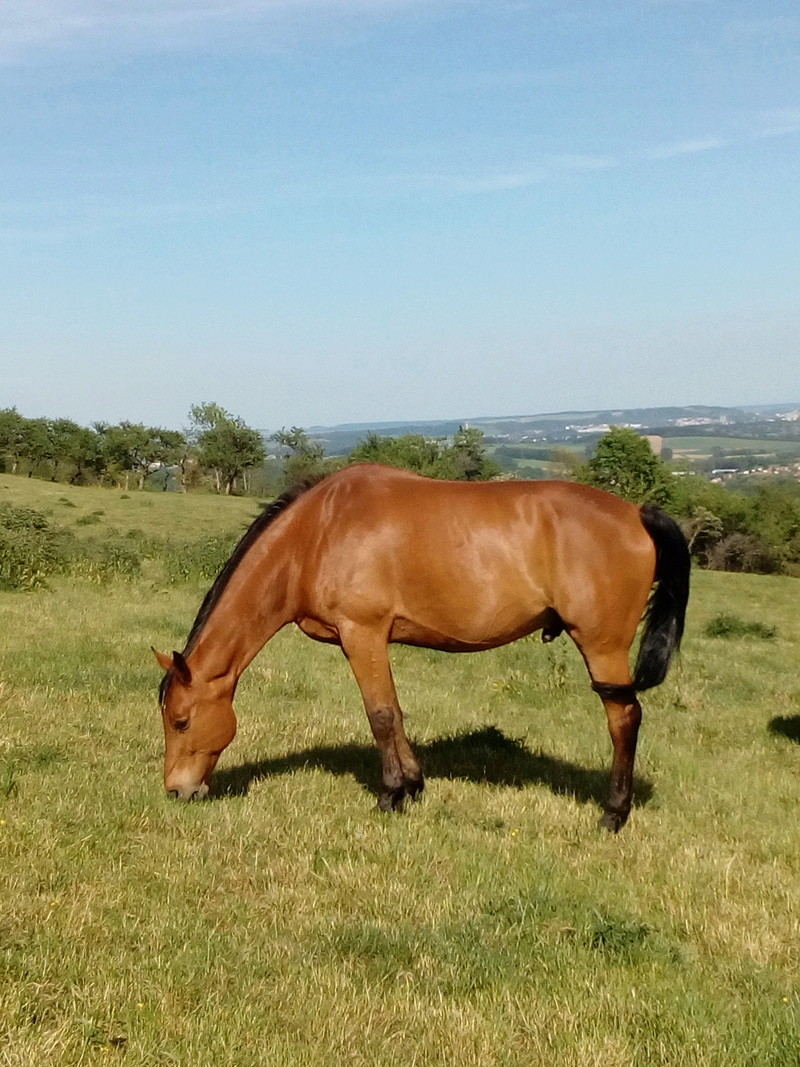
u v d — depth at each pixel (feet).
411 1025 12.45
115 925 14.49
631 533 20.40
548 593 20.39
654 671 20.61
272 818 19.85
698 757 29.63
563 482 21.15
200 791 20.92
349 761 25.14
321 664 39.75
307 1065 11.34
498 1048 12.02
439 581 20.44
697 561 191.52
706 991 13.69
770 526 187.11
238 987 13.03
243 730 27.35
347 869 17.48
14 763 21.33
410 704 33.06
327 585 20.93
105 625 41.45
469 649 21.34
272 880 16.98
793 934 16.03
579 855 19.26
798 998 13.48
